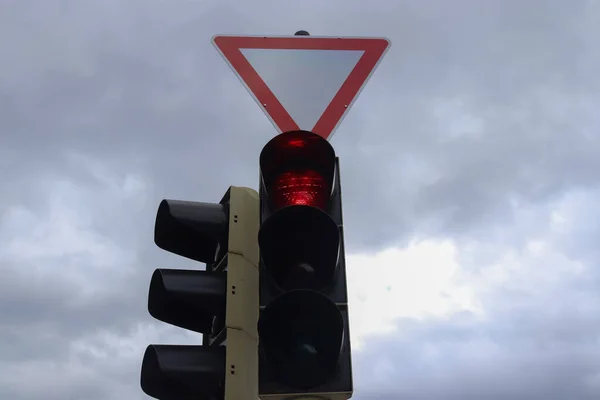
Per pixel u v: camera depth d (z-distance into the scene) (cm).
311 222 279
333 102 379
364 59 388
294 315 265
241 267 308
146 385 288
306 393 255
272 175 303
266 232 279
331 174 301
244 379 288
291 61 384
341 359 262
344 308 273
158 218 321
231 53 383
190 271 305
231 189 326
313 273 281
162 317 309
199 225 317
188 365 284
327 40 390
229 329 293
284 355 261
